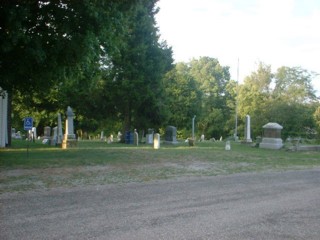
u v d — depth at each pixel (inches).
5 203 359.6
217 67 3651.6
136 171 613.9
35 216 311.0
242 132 2691.9
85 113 1654.8
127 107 1599.4
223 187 478.6
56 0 629.9
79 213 324.2
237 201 389.4
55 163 690.2
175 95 2391.7
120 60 1471.5
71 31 650.2
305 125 2003.0
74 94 1560.0
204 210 344.8
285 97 2282.2
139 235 264.2
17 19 554.3
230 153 1050.1
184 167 685.3
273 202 386.6
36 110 1792.6
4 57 637.9
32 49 592.1
